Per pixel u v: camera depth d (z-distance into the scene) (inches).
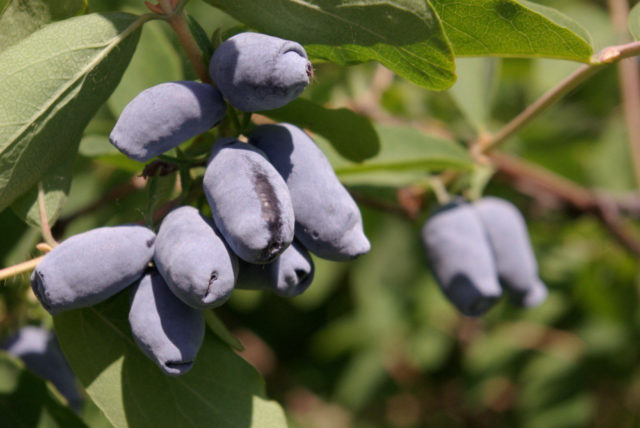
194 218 10.2
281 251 10.0
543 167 20.3
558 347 21.3
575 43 11.1
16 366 11.6
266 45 10.1
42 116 10.6
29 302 12.7
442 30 10.4
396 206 14.1
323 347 22.8
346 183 13.5
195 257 10.0
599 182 20.2
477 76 14.1
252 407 10.9
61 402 11.6
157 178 10.7
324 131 11.6
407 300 20.6
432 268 13.4
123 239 10.2
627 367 20.5
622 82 17.8
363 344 22.5
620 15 18.3
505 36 11.1
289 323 23.3
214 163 10.2
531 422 21.1
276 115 11.5
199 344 10.3
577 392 20.9
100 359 10.8
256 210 9.9
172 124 10.2
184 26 10.6
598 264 19.5
